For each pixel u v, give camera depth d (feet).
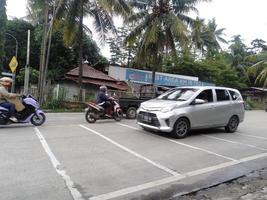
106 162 14.10
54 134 20.13
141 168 13.44
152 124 20.79
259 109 75.82
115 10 41.34
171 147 17.85
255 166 14.60
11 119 22.02
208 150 17.54
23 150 15.47
